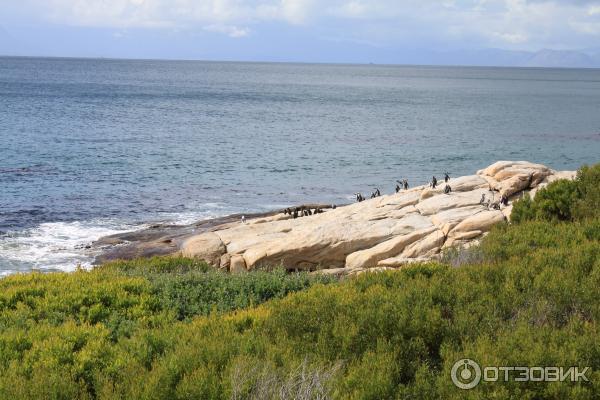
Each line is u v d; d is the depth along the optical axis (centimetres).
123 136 7894
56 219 3816
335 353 955
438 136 8950
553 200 2170
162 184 5056
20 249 3170
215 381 847
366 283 1312
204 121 10200
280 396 789
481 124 10756
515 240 1688
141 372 905
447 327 992
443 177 5741
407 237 2453
